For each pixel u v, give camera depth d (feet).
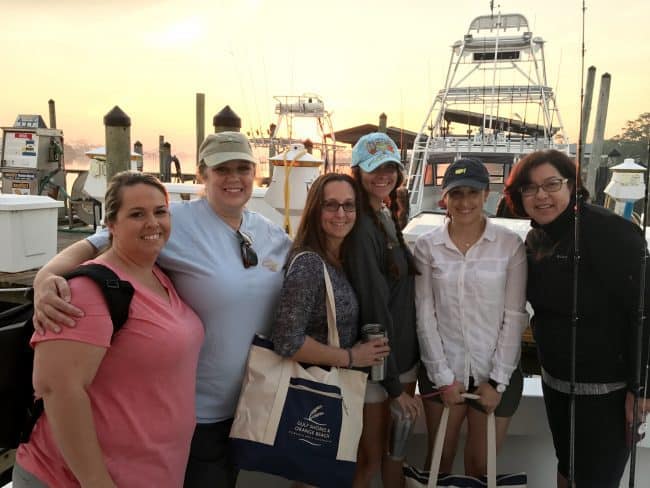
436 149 29.01
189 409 5.18
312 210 5.95
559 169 5.55
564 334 5.71
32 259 18.29
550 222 5.65
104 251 5.32
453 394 6.18
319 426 5.57
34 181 33.99
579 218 5.30
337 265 6.04
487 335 6.19
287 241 6.45
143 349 4.68
